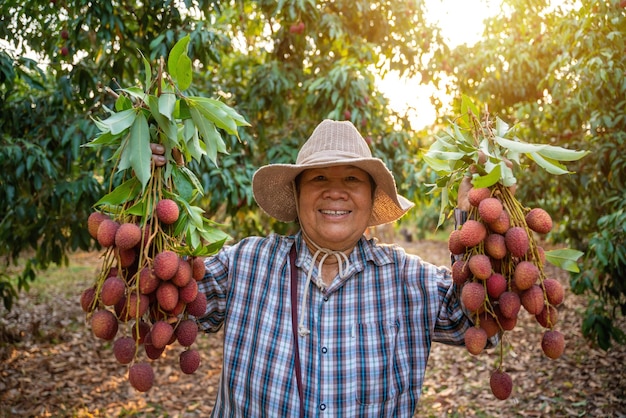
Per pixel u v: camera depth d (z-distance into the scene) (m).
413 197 3.87
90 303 1.15
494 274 1.19
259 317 1.37
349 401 1.27
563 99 4.01
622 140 3.25
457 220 1.30
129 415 3.64
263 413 1.29
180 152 1.27
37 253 3.95
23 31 3.31
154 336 1.12
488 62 4.64
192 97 1.26
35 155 2.98
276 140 3.97
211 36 3.04
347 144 1.39
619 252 3.02
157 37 2.92
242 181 3.40
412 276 1.38
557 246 8.46
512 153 1.30
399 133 3.92
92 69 3.35
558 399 3.72
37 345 4.95
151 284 1.10
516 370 4.36
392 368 1.32
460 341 1.38
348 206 1.36
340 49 3.96
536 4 4.54
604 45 3.35
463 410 3.71
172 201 1.17
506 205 1.21
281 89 3.69
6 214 3.50
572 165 3.98
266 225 4.66
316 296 1.36
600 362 4.25
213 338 5.36
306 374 1.29
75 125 3.05
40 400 3.78
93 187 3.21
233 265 1.44
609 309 5.11
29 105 3.33
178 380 4.29
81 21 2.93
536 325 5.48
